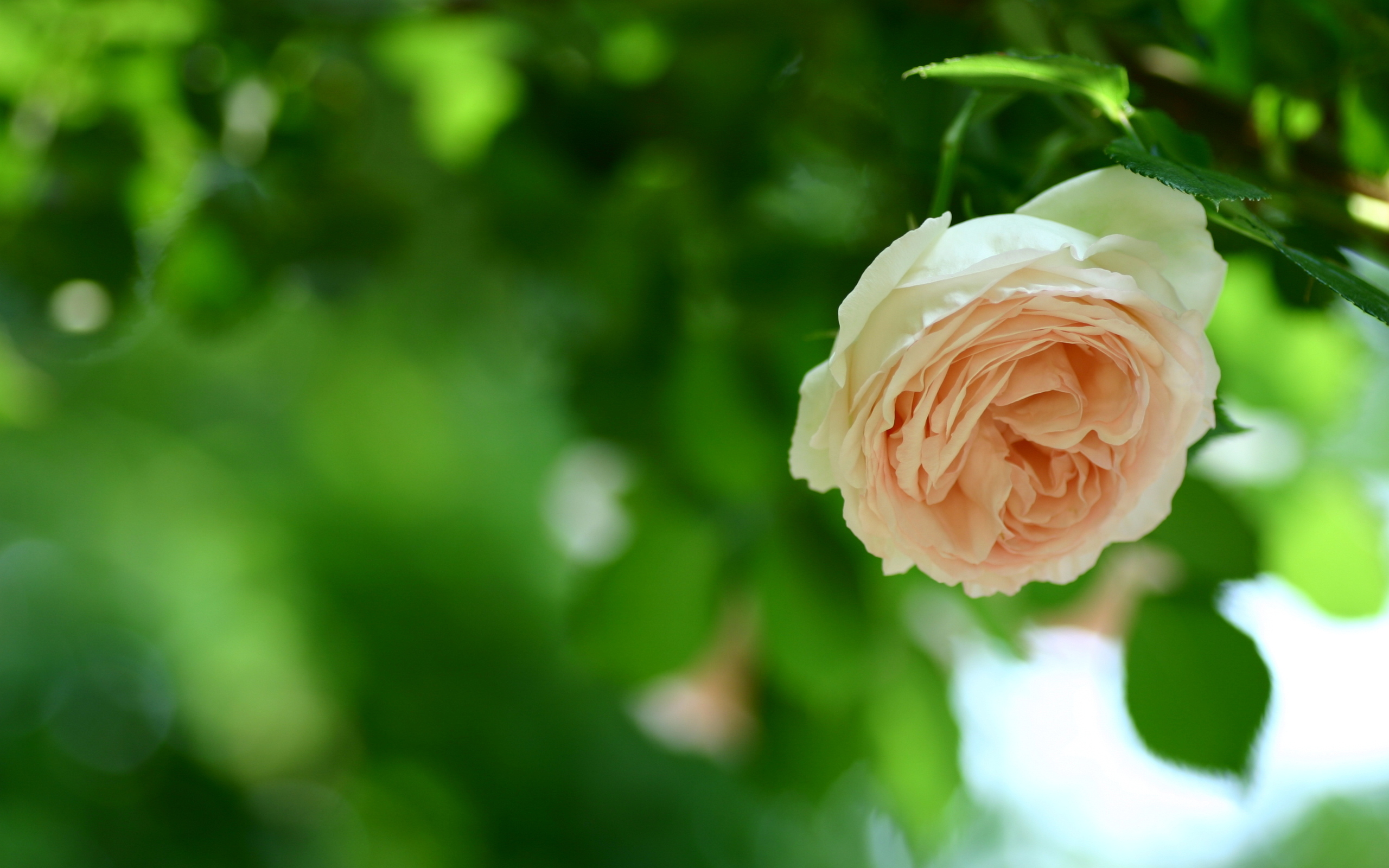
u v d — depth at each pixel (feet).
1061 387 2.42
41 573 8.76
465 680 7.57
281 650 8.71
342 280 3.43
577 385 3.31
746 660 3.37
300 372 7.16
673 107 3.19
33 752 8.21
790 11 2.96
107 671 8.83
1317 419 2.97
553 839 6.88
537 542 8.06
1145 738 2.82
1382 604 2.93
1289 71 2.66
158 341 7.16
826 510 3.00
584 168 3.29
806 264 3.02
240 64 3.06
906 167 2.73
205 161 3.08
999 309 2.39
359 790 7.27
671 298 3.20
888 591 3.03
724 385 3.04
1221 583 2.83
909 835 3.12
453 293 4.12
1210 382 2.42
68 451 8.05
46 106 3.04
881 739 3.12
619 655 3.12
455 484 7.79
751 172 3.11
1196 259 2.42
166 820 8.13
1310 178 2.67
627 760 7.07
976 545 2.45
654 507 3.17
